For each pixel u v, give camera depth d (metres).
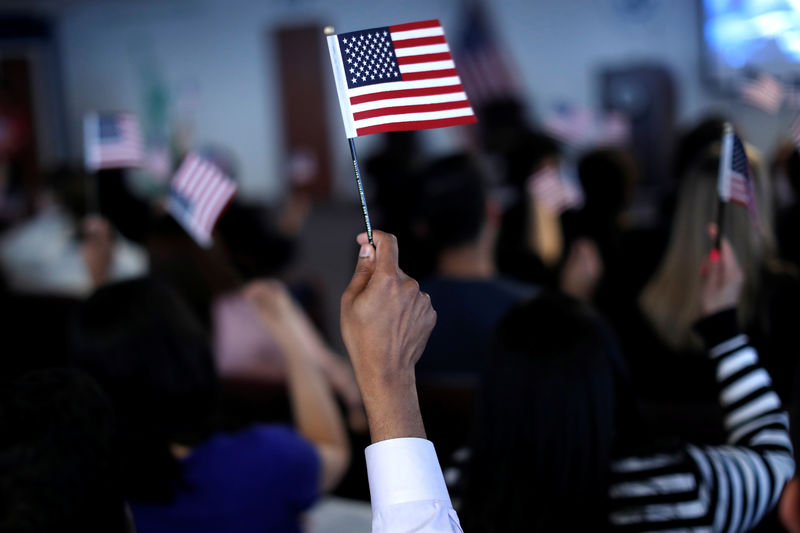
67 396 0.65
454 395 2.04
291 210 5.34
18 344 2.92
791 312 1.83
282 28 10.00
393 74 1.05
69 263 3.78
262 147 10.41
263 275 2.74
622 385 1.26
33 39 10.71
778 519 1.61
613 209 2.90
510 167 3.57
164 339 1.37
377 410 0.83
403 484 0.82
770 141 6.47
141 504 1.36
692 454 1.22
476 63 8.50
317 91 9.98
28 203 6.86
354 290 0.85
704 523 1.18
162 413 1.37
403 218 3.18
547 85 8.54
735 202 1.38
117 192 3.08
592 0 8.16
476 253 2.41
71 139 11.16
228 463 1.41
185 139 10.42
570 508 1.20
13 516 0.59
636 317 2.17
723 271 1.36
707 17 7.16
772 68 4.42
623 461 1.22
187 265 2.49
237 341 2.50
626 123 7.18
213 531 1.38
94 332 1.35
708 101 7.52
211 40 10.36
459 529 0.83
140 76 10.77
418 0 9.14
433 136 8.58
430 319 0.85
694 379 2.10
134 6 10.58
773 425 1.29
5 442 0.61
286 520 1.47
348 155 10.02
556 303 1.27
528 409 1.21
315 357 2.72
